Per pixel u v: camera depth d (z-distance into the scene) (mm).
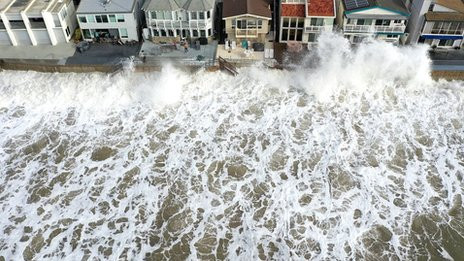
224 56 43562
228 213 31219
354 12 42625
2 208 31828
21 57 44000
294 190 32562
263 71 42156
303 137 36656
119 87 41125
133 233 30172
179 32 45406
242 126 37719
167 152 35656
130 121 38312
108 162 34906
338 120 38188
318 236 29672
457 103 39406
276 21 47906
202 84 41531
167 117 38656
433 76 41438
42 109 39406
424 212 31094
